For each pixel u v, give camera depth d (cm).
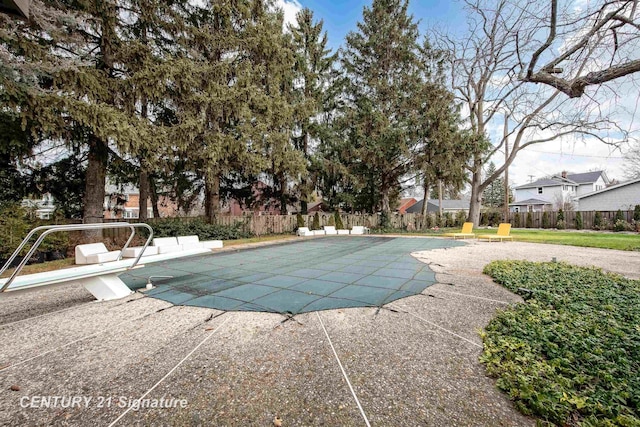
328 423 174
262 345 274
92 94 727
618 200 2117
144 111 1045
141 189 1266
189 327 317
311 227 1739
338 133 1741
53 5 693
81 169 1034
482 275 559
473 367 234
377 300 406
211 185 1270
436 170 1602
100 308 379
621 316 328
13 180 871
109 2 753
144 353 261
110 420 177
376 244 1123
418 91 1579
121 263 454
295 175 1427
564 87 340
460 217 2214
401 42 1669
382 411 183
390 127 1551
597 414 176
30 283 330
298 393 203
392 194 2100
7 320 343
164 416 180
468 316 345
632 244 1007
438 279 528
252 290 458
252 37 1162
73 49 759
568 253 852
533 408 181
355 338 288
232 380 219
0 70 560
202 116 1045
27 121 635
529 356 241
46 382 218
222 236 1275
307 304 389
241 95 1075
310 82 1673
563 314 334
